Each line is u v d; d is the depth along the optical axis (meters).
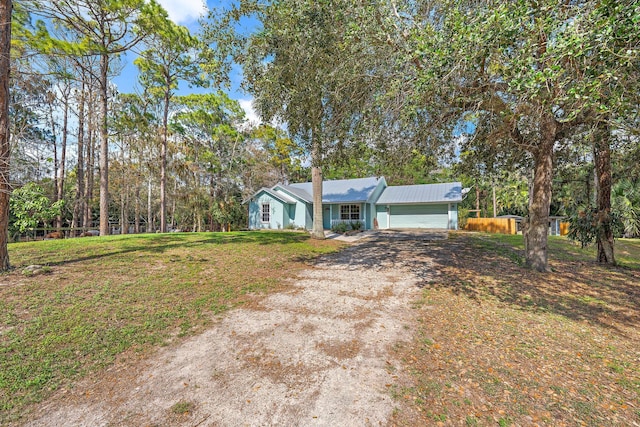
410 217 21.77
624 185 14.39
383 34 4.93
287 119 7.11
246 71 6.68
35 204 10.31
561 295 6.03
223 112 24.80
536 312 5.19
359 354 3.78
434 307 5.48
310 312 5.24
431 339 4.21
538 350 3.87
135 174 25.89
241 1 6.35
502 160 9.63
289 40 5.72
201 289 6.14
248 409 2.74
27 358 3.38
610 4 2.96
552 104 3.98
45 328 4.02
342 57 5.61
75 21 12.27
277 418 2.63
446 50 3.80
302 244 12.58
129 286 5.81
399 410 2.73
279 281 7.20
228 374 3.31
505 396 2.93
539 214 7.82
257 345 4.00
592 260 9.14
